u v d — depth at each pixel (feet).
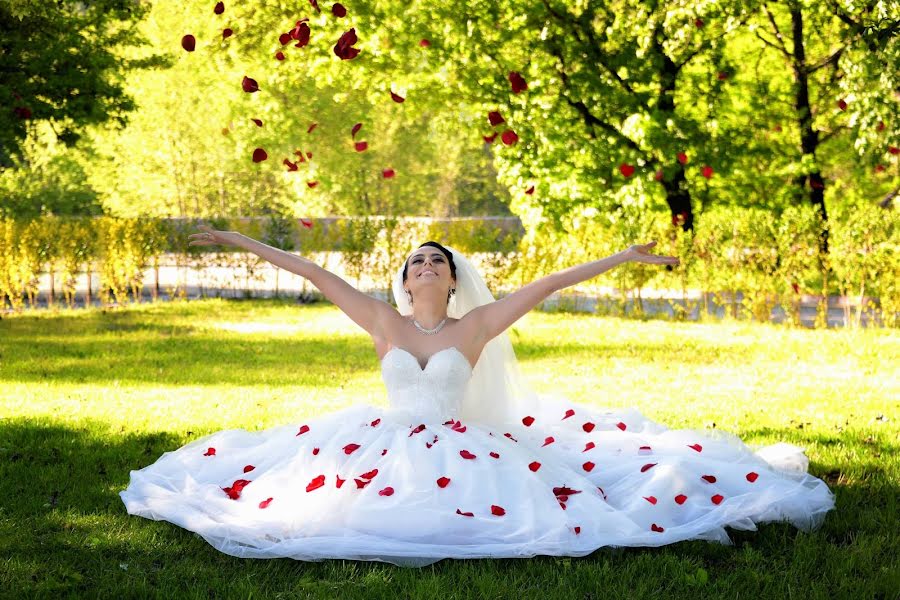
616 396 27.71
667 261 16.74
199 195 123.24
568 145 54.13
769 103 58.85
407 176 130.00
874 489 17.04
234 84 71.92
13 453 19.71
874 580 12.74
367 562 13.60
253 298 60.23
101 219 57.00
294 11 55.21
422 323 17.33
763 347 38.01
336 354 37.01
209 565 13.57
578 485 15.48
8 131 50.88
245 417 24.20
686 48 54.54
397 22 54.39
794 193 58.08
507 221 69.77
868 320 46.85
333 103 101.60
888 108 38.93
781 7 55.98
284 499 15.19
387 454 15.25
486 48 53.67
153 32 107.24
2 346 38.04
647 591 12.60
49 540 14.43
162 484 16.89
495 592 12.39
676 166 54.08
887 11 37.88
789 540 14.71
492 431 16.42
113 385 29.40
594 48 55.21
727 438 18.76
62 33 52.03
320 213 116.78
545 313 52.19
